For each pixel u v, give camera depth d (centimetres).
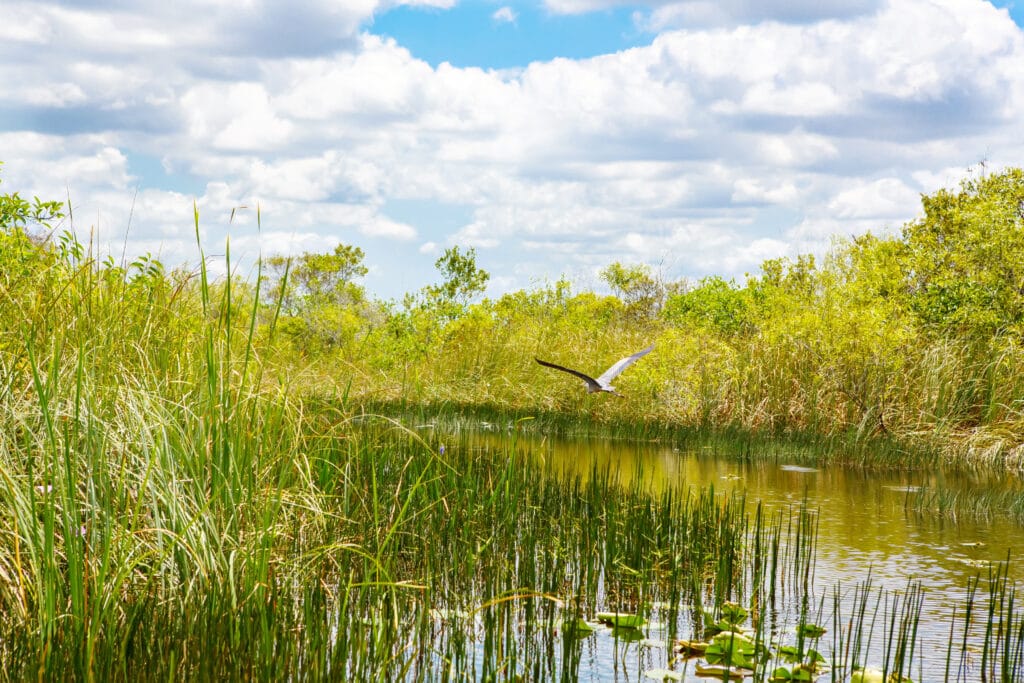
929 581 831
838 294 1967
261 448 717
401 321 2527
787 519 1084
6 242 790
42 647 481
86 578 523
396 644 612
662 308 3030
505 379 2220
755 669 579
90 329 734
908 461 1536
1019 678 603
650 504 991
